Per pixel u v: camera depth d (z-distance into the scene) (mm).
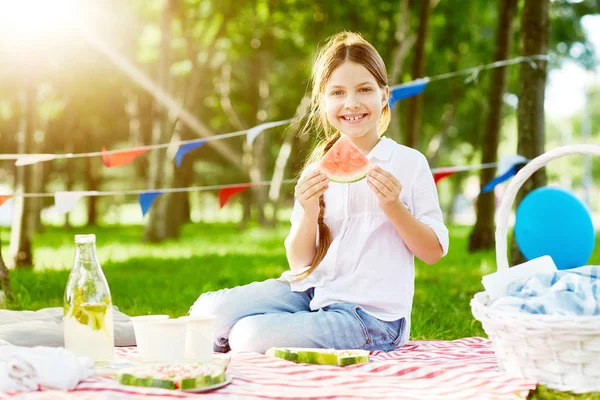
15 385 2400
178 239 17625
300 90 18922
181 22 15250
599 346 2553
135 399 2322
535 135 7145
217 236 19000
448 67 16344
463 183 34344
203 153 26172
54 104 17156
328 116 3484
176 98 17203
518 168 7145
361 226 3410
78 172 29312
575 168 48969
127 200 36406
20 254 10047
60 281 7836
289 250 3508
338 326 3236
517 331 2660
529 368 2691
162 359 2768
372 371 2857
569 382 2607
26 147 10141
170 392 2393
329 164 3293
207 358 2889
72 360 2484
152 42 16984
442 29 15594
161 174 15484
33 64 10125
